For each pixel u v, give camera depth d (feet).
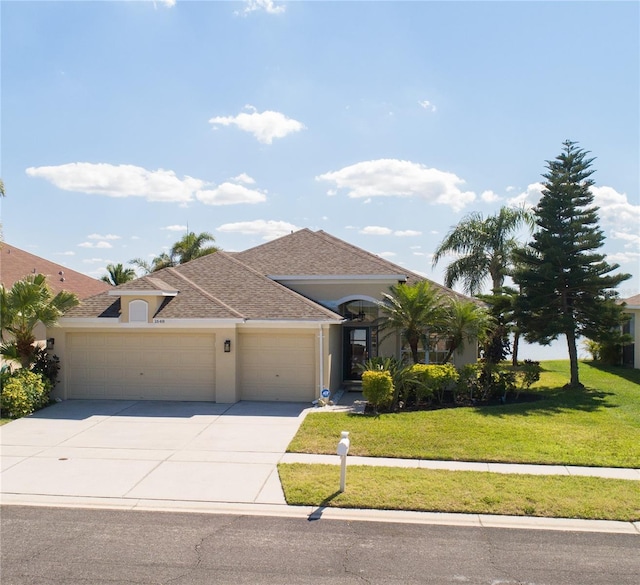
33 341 58.18
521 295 71.61
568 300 70.28
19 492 32.48
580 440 42.88
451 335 63.98
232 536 26.84
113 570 23.57
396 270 69.67
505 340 90.27
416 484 33.14
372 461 38.14
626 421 49.78
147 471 36.14
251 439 43.91
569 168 69.15
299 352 59.26
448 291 72.79
